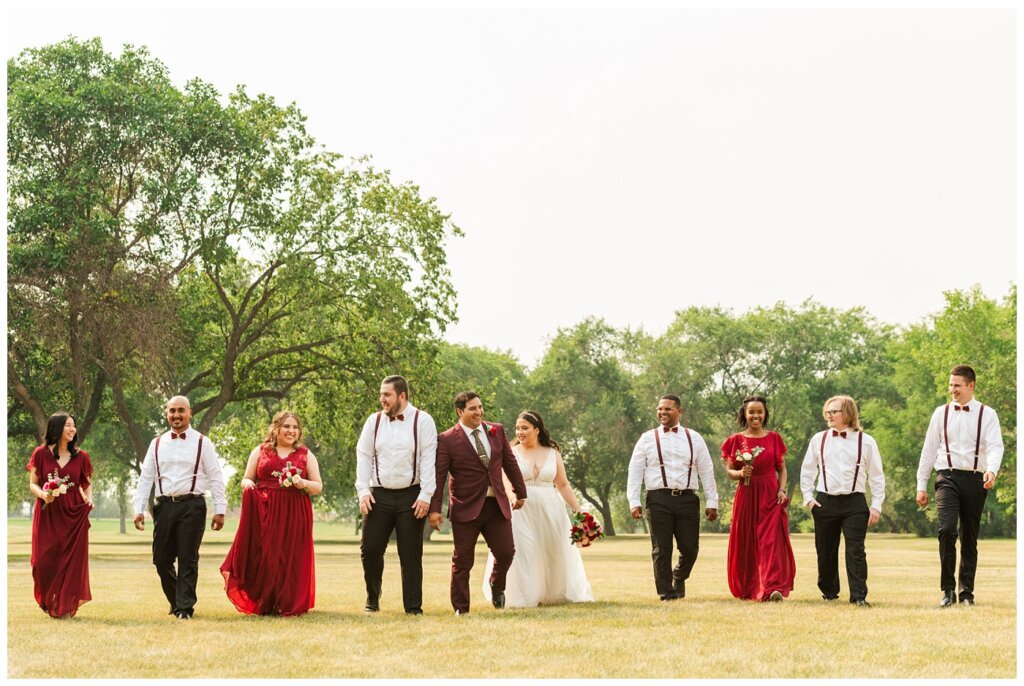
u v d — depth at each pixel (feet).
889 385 219.00
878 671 20.84
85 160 87.86
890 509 203.00
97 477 179.22
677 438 35.14
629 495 35.63
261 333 105.91
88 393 99.35
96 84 89.97
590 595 34.53
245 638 25.12
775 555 34.14
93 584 49.85
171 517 30.55
